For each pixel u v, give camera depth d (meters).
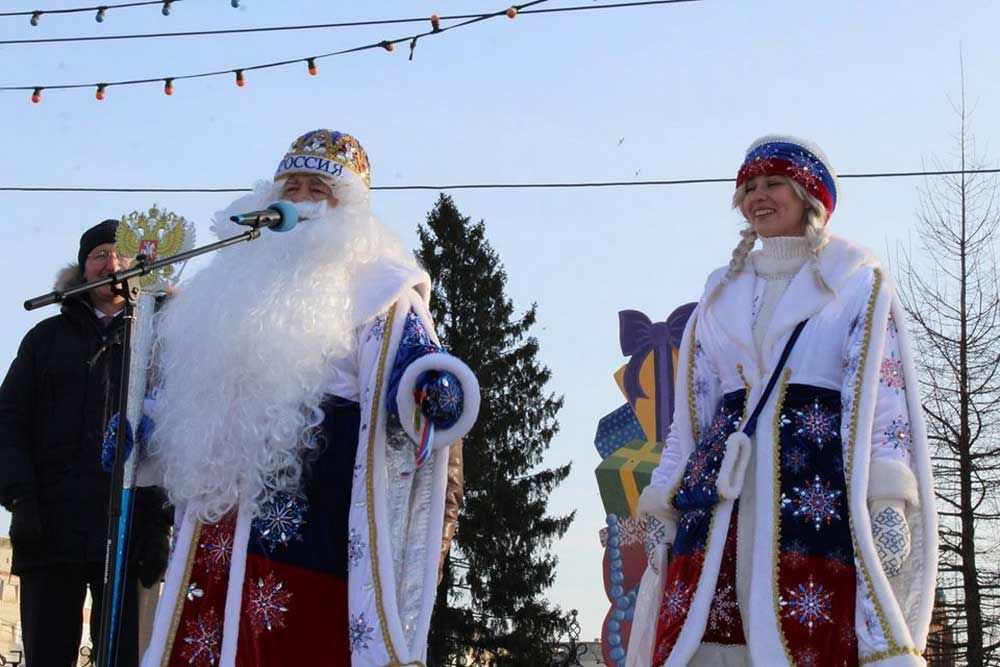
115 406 6.29
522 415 33.34
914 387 4.83
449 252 34.81
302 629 4.70
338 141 5.34
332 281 5.02
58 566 6.17
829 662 4.50
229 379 4.86
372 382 4.85
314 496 4.82
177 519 4.95
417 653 4.64
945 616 20.03
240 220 4.95
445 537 4.85
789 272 5.11
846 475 4.65
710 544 4.71
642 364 9.27
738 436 4.75
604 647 7.52
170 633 4.74
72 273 6.53
